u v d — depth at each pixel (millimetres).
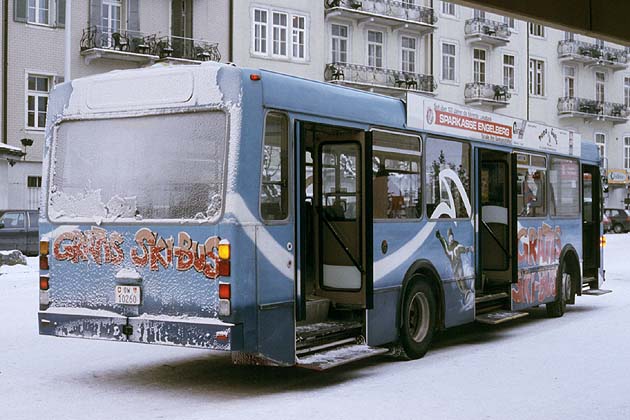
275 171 8000
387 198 9562
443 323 10648
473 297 11375
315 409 7414
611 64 57062
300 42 39219
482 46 48719
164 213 7914
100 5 33375
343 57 42219
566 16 8422
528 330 12820
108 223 8188
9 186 31484
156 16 34625
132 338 7961
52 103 8711
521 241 12656
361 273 9078
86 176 8406
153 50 34031
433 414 7281
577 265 14750
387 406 7570
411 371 9375
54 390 8156
